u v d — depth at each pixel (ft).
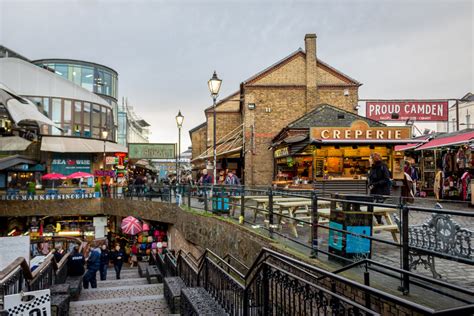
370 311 7.73
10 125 47.44
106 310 23.89
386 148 52.75
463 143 41.70
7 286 15.93
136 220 60.23
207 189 47.91
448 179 45.01
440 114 64.34
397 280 14.69
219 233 33.40
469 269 15.51
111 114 113.50
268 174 74.08
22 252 20.80
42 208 74.02
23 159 69.51
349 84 76.74
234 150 75.15
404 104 64.69
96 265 38.65
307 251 20.30
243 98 81.15
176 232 54.54
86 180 91.97
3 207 72.64
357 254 16.70
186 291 21.03
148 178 121.08
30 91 95.14
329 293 9.34
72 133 98.22
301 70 76.74
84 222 82.02
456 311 6.23
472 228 14.66
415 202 24.75
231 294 18.16
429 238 13.99
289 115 75.51
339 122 63.31
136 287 33.78
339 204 17.71
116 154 96.02
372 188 26.21
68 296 22.94
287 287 12.26
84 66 138.21
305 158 58.59
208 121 97.35
